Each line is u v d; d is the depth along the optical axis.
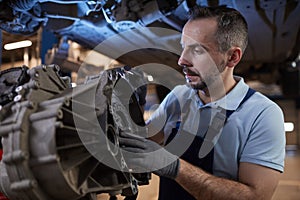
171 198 1.13
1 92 0.70
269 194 0.99
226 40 1.02
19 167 0.59
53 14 1.77
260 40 2.75
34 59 2.49
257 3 1.97
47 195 0.63
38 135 0.60
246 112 1.08
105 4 1.66
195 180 0.93
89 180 0.68
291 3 2.06
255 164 1.00
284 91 4.21
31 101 0.63
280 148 1.02
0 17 1.54
